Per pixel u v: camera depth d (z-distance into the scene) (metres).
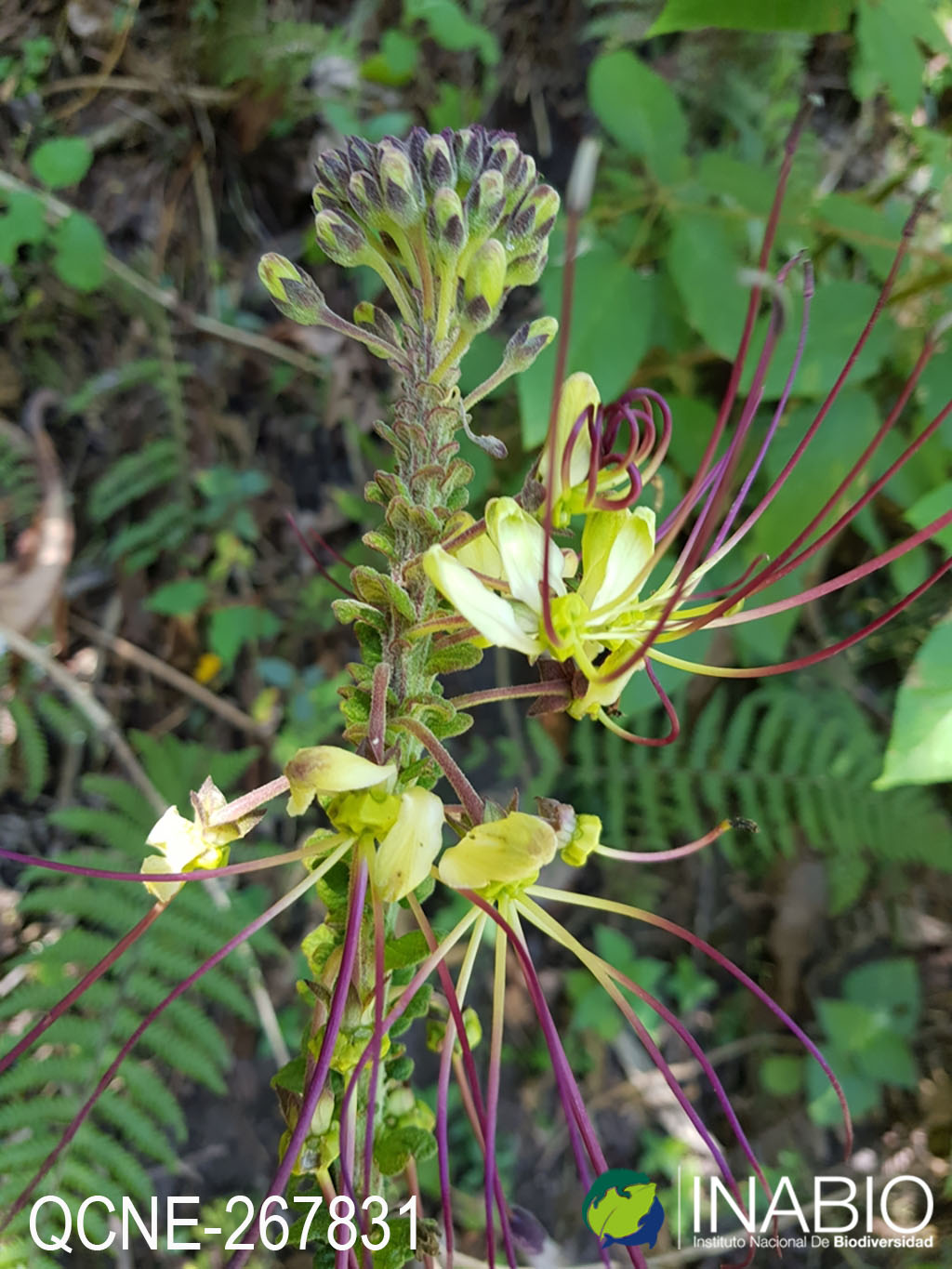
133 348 0.44
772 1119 0.40
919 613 0.43
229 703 0.43
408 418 0.18
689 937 0.17
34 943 0.37
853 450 0.29
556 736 0.43
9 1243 0.29
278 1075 0.18
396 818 0.16
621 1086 0.40
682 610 0.19
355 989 0.17
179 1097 0.36
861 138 0.44
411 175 0.17
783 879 0.43
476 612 0.15
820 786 0.40
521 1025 0.40
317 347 0.47
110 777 0.37
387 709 0.17
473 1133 0.38
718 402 0.36
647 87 0.30
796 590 0.32
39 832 0.39
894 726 0.21
